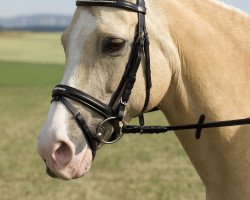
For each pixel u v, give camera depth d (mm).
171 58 3779
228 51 3926
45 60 64688
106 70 3494
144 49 3604
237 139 3889
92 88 3479
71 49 3510
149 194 10469
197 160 4035
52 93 3562
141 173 12422
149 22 3668
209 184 4051
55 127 3391
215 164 3965
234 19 4039
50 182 11672
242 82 3934
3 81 41125
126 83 3545
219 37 3932
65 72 3521
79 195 10523
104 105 3508
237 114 3908
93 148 3584
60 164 3393
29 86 38062
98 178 11969
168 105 3996
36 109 25984
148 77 3635
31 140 17391
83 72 3471
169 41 3770
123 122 3658
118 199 10180
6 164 13594
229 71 3904
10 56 70125
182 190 10750
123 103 3557
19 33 157750
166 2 3826
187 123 3955
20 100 30016
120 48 3482
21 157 14547
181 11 3855
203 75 3855
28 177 12148
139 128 3793
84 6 3543
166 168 12969
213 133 3893
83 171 3510
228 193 3967
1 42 103312
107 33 3432
